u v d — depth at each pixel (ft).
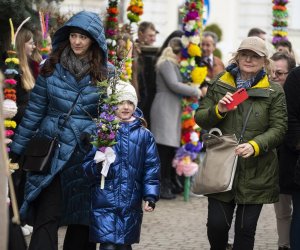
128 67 34.09
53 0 33.96
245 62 23.40
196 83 39.34
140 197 23.18
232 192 23.29
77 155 23.32
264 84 23.49
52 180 23.18
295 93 24.76
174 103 39.29
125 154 22.84
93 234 22.71
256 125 23.36
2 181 15.17
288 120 24.81
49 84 23.50
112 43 33.86
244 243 23.22
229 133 23.50
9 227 17.95
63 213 23.40
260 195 23.25
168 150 39.75
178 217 35.45
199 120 23.75
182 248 29.48
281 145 25.25
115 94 22.40
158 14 79.51
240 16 80.84
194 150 39.42
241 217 23.26
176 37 39.88
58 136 23.29
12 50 25.26
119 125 22.67
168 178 40.16
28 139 23.80
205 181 23.24
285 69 28.30
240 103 23.44
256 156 23.18
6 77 25.20
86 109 23.41
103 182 22.58
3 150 15.30
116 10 34.30
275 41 40.34
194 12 39.14
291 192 24.91
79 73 23.38
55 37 23.81
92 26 23.38
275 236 32.04
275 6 40.40
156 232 32.14
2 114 15.55
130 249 23.18
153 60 40.52
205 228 33.32
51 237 22.91
